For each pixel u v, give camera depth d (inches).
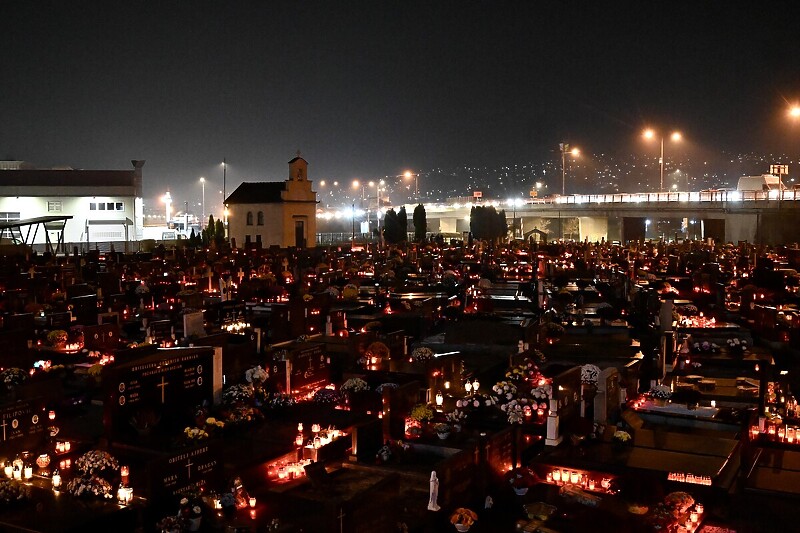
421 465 916.6
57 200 4867.1
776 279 2324.1
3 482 804.0
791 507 773.9
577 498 807.1
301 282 2413.9
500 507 829.2
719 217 4704.7
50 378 1192.2
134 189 5012.3
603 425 965.8
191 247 4229.8
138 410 975.0
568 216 6018.7
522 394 1056.8
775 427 973.2
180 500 792.9
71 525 748.6
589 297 2218.3
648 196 5433.1
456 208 6998.0
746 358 1417.3
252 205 4343.0
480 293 2198.6
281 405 1051.9
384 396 989.8
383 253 3555.6
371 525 745.6
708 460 863.7
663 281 2380.7
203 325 1535.4
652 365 1323.8
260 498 788.0
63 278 2393.0
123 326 1626.5
